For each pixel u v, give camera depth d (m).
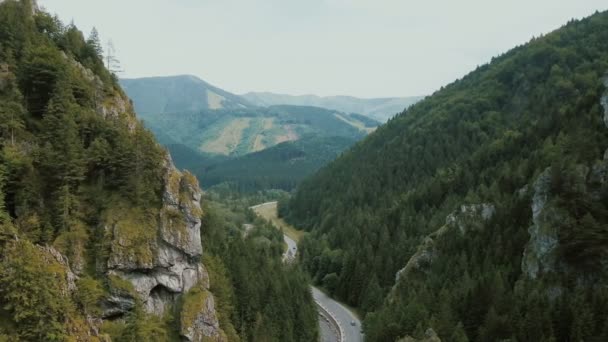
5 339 59.16
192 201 92.31
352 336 131.50
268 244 198.50
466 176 176.75
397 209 188.00
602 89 146.25
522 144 170.00
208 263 102.50
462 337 89.00
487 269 108.56
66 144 80.12
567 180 104.62
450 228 131.62
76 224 78.94
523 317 90.25
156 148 92.50
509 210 122.31
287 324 112.25
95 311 73.50
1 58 86.75
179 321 84.50
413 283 125.88
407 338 91.81
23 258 63.44
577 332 81.94
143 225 83.62
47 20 101.94
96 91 96.94
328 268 182.00
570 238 96.88
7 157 74.31
